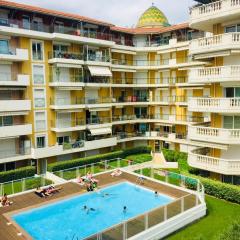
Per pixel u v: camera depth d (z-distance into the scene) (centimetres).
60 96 3762
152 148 4756
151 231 1911
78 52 3938
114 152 4234
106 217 2294
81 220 2238
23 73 3394
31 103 3481
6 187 3022
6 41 3316
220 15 2458
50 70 3634
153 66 4662
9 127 3231
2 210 2281
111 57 4503
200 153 2978
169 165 3784
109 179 3055
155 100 4794
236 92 2608
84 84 3859
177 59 4428
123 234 1784
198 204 2283
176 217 2075
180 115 4456
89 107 3931
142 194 2720
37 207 2348
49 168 3519
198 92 4241
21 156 3375
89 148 3953
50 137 3694
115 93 4681
